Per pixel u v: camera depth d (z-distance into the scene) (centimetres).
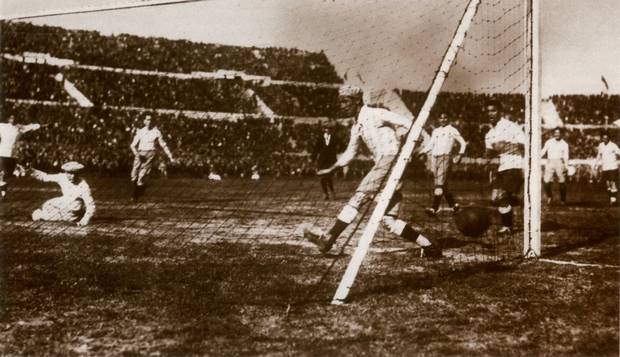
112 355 373
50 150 2814
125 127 3203
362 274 593
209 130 3431
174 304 483
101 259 646
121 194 1569
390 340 403
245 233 881
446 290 533
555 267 635
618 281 570
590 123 3438
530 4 697
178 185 2108
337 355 375
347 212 663
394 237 848
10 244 719
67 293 509
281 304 487
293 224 999
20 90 3288
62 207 930
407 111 1617
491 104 901
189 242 780
